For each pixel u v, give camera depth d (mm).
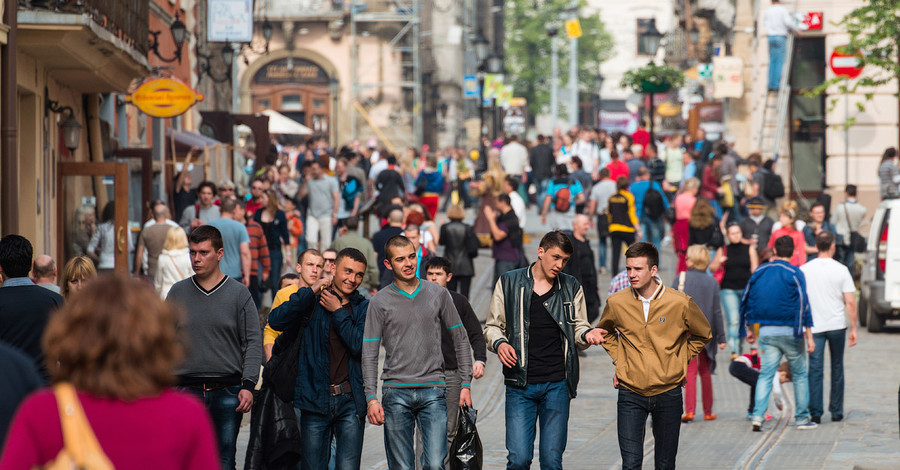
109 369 8305
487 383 37406
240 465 25344
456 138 159000
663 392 19984
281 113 145000
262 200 44344
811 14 74312
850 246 54875
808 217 52750
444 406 19984
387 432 19906
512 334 19984
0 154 31812
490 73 113000
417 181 66750
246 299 19656
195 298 19484
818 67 75062
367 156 94938
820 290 30281
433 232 45281
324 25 144375
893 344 44031
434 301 20094
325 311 19891
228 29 67000
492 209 45000
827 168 74500
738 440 28188
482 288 56312
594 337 19562
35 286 18344
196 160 62812
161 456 8406
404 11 147625
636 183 56688
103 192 39406
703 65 96000
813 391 30188
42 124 37188
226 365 19484
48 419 8273
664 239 71188
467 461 20188
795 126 75250
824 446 27109
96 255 39188
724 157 60562
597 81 164625
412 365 19891
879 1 61375
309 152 76812
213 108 83000
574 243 39188
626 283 33094
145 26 42750
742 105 88438
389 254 20031
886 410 31906
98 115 45562
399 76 147125
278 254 44281
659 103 153375
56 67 37500
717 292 30969
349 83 145000
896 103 73375
